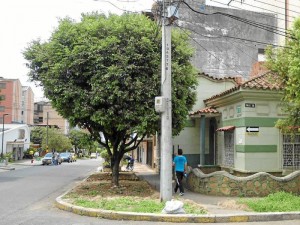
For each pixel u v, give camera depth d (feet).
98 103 45.29
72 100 46.83
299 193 45.47
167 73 38.09
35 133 252.62
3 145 191.42
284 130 48.11
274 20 100.17
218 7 96.78
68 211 36.11
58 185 64.95
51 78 46.80
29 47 50.90
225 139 60.34
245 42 97.35
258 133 52.39
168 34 38.40
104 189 52.19
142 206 34.99
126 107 45.27
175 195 46.60
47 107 341.21
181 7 93.71
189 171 52.90
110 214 32.19
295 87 39.58
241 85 50.93
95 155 320.09
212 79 71.82
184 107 48.47
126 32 46.57
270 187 45.27
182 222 30.73
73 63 44.70
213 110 63.26
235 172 54.90
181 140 71.51
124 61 44.27
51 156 170.71
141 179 70.44
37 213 35.45
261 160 52.24
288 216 32.01
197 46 93.81
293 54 40.37
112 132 52.47
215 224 30.30
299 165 53.52
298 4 88.58
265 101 52.80
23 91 288.10
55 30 50.37
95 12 52.70
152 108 45.16
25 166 151.23
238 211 33.58
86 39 45.68
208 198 43.98
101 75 44.42
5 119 258.57
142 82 45.01
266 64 48.98
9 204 42.27
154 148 97.25
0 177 84.48
